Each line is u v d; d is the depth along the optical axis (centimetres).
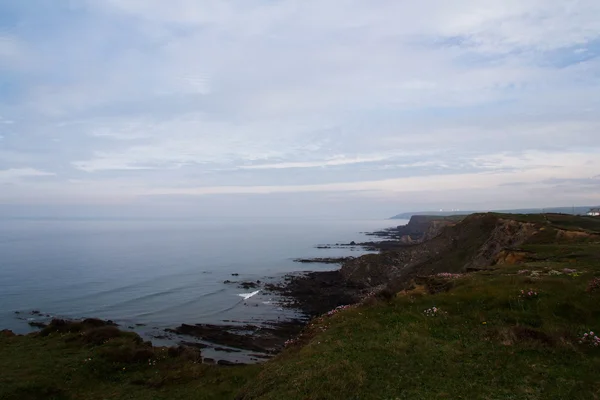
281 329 4547
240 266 10131
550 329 1342
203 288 7112
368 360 1220
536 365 1114
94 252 12525
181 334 4341
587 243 3491
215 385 1697
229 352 3759
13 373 1731
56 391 1620
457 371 1107
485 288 1891
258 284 7438
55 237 19225
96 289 6731
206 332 4359
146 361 2023
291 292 6681
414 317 1655
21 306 5497
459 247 6406
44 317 4994
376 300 1998
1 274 7994
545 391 962
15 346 2164
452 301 1791
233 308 5666
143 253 12662
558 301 1572
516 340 1293
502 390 980
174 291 6800
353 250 14325
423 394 985
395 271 7356
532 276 2064
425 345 1309
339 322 1788
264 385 1214
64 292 6425
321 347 1429
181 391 1664
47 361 1902
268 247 15650
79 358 1947
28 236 19638
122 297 6222
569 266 2358
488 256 5166
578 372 1052
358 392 1015
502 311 1593
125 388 1712
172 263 10444
